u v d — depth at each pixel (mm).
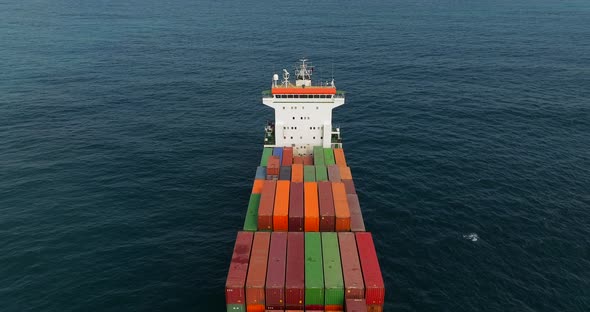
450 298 40781
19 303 38906
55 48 146250
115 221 51812
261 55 141250
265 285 31688
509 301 40438
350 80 113562
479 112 90375
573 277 43406
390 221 52844
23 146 71500
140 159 68625
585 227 51406
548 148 73000
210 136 79188
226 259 45938
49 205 54438
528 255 46688
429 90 105500
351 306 30766
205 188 60469
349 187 46438
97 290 40781
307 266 33656
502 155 70625
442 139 77188
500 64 130875
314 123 55875
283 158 51656
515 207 55688
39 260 44469
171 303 39594
